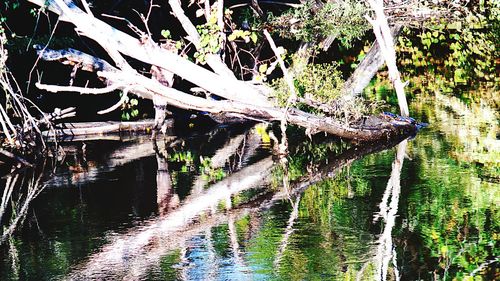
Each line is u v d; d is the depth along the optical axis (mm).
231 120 16922
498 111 16812
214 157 13852
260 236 9508
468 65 19688
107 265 8758
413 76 20500
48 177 12836
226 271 8414
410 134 14922
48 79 17031
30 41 14641
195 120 16953
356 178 12023
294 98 13570
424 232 9461
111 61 17484
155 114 16188
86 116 17172
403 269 8352
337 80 14477
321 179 12078
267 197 11227
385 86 19703
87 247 9359
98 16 16922
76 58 14898
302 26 15750
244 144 14836
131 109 17281
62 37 15500
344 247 9023
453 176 11891
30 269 8742
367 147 14086
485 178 11719
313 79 14344
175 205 10977
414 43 20516
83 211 10844
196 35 14672
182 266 8617
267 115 13883
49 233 9969
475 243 9039
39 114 16250
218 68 14266
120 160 13820
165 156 14047
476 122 15805
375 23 15164
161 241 9469
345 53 20016
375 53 15914
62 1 13867
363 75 15953
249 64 16891
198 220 10250
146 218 10414
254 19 16203
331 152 13852
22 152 14055
